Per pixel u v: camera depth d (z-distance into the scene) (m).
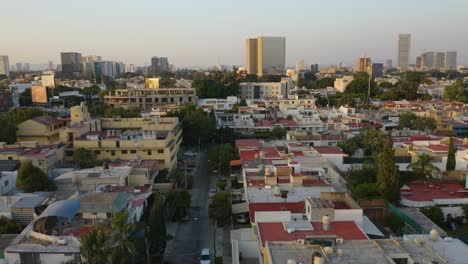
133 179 76.94
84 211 52.81
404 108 172.75
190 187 91.25
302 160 80.50
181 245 63.09
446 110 163.62
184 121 130.00
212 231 68.12
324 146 100.06
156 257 55.88
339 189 71.06
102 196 56.31
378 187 70.06
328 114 154.12
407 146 94.31
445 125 139.25
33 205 57.09
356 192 70.06
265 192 63.19
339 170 83.19
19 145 93.12
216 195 71.56
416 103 190.88
